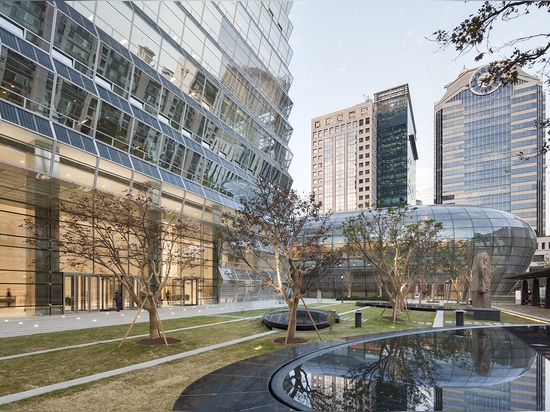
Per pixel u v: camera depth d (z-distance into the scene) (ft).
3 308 75.46
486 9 14.67
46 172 59.67
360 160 490.90
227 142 117.39
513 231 161.89
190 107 100.58
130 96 82.94
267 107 149.28
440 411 17.37
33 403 22.61
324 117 528.63
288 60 177.27
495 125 455.22
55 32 66.54
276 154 154.20
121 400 23.13
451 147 487.61
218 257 123.34
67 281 84.28
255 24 142.31
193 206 95.71
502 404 18.40
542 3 14.21
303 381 22.18
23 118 57.36
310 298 169.68
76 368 31.22
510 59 15.25
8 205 75.92
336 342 35.60
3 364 32.60
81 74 70.85
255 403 18.52
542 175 421.59
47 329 54.90
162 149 88.94
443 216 169.78
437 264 132.16
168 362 33.40
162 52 93.15
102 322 64.08
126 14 82.58
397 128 559.38
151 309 44.47
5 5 59.11
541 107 430.20
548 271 93.76
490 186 449.48
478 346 34.09
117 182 73.87
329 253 55.36
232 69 124.06
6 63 56.29
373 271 167.32
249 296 137.39
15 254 76.59
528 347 33.63
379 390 20.67
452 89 502.79
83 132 69.31
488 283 84.07
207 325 60.80
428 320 70.95
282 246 50.75
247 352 37.81
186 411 17.42
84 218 45.19
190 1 107.04
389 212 83.82
